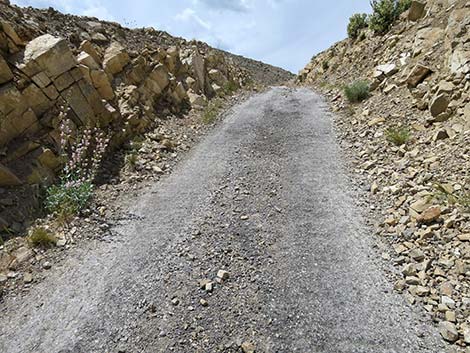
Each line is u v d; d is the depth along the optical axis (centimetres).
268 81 3381
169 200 612
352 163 713
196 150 864
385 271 410
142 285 401
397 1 1488
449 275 379
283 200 602
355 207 555
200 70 1484
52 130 638
